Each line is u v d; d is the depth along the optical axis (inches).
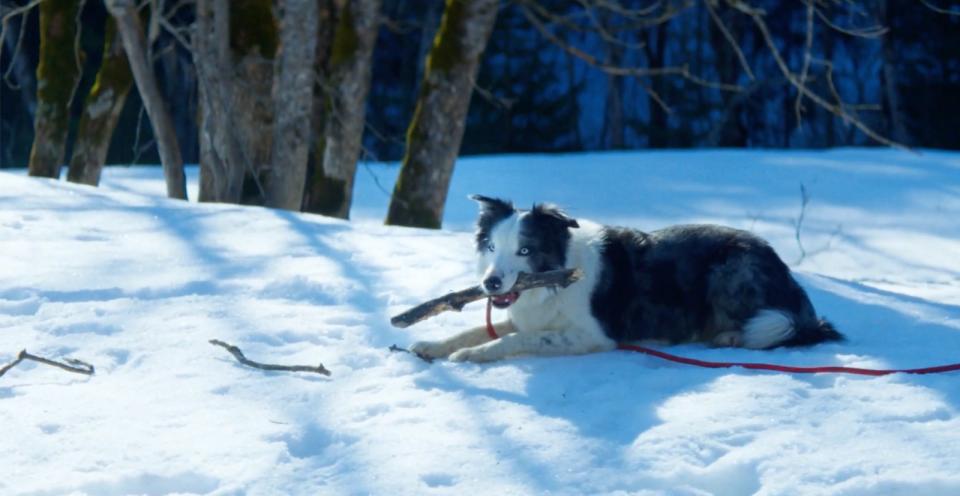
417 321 205.8
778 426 160.4
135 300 245.9
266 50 459.5
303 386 186.2
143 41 486.0
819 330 221.0
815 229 559.2
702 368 197.2
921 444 151.2
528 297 214.1
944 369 191.0
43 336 215.3
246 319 230.1
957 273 459.2
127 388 184.7
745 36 1365.7
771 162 746.8
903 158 764.6
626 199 639.1
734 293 218.7
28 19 1139.3
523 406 174.9
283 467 148.9
